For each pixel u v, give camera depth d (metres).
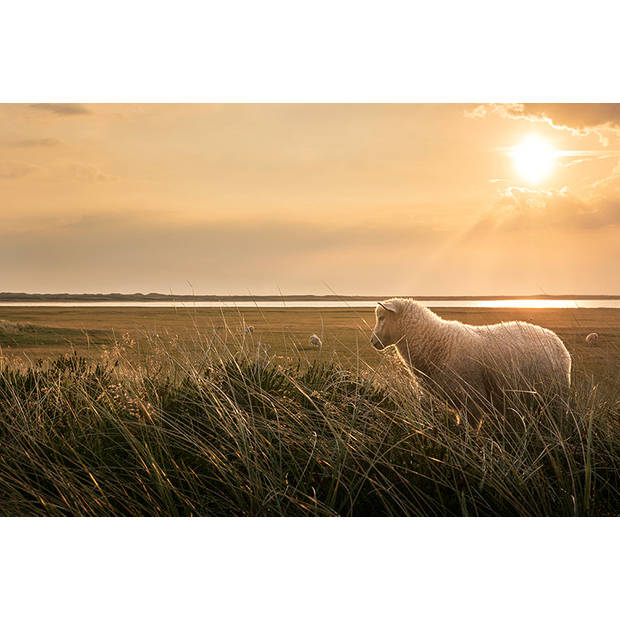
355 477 3.12
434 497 3.10
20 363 4.77
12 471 3.15
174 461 3.21
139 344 4.52
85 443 3.38
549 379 4.65
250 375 4.16
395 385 4.14
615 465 3.29
